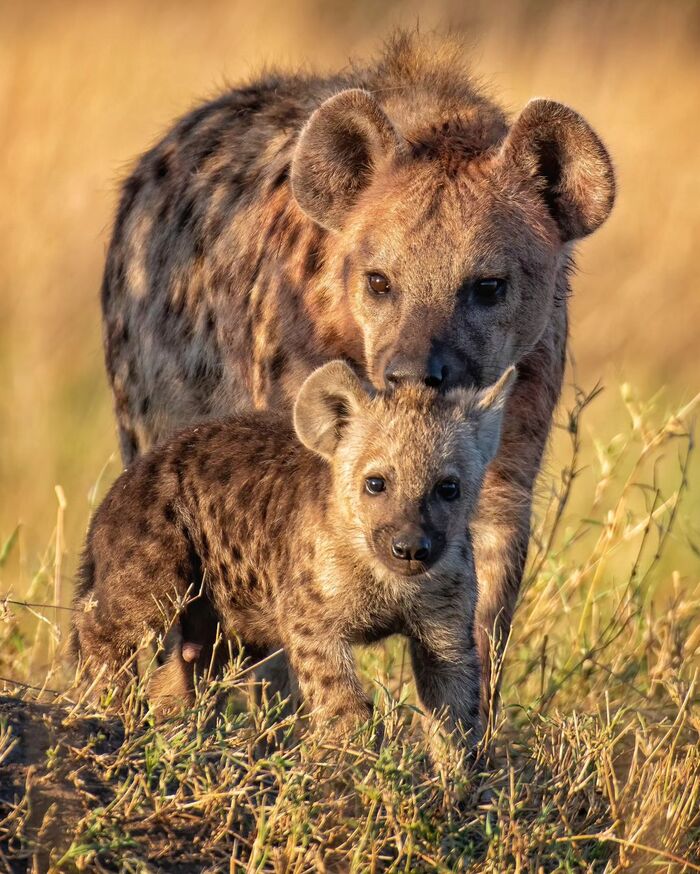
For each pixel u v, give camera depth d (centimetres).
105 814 727
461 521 884
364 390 886
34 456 1728
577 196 1029
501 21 2941
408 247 977
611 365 2019
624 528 1245
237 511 925
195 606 951
